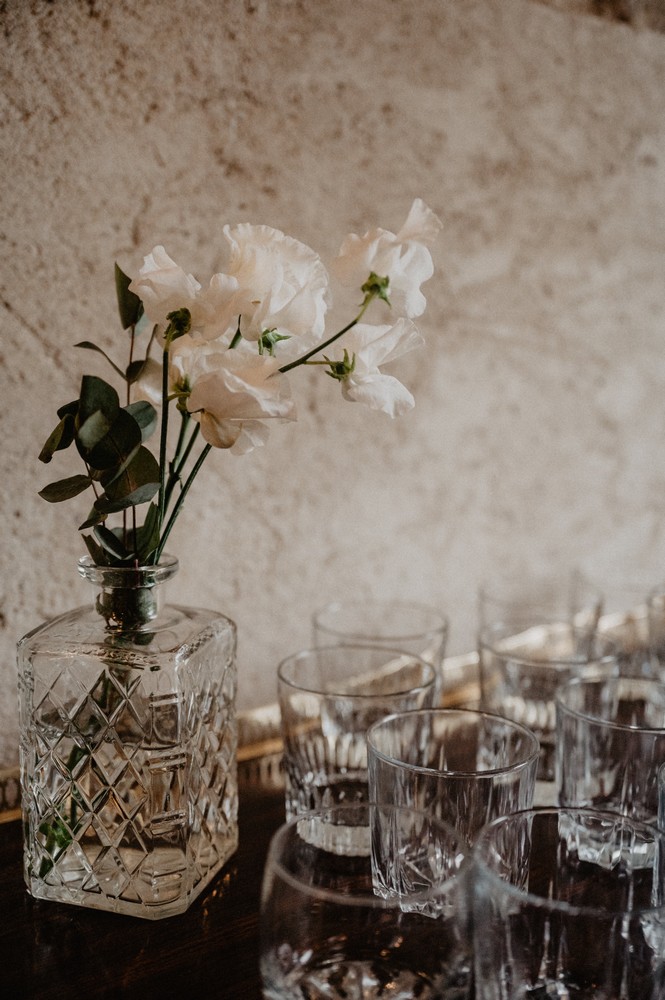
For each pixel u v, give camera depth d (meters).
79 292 0.61
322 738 0.60
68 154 0.59
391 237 0.48
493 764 0.55
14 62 0.57
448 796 0.51
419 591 0.79
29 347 0.60
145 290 0.46
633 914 0.42
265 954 0.43
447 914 0.42
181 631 0.54
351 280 0.49
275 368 0.47
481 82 0.75
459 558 0.81
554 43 0.79
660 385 0.92
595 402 0.88
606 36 0.81
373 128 0.71
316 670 0.65
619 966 0.43
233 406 0.45
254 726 0.71
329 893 0.43
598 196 0.84
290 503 0.71
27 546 0.61
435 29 0.72
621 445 0.90
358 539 0.75
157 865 0.52
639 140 0.85
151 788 0.51
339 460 0.73
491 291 0.79
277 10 0.65
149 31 0.61
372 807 0.51
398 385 0.50
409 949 0.43
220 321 0.46
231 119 0.65
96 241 0.61
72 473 0.62
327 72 0.68
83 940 0.51
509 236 0.79
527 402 0.83
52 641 0.52
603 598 0.86
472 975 0.46
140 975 0.49
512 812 0.49
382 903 0.42
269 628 0.72
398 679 0.66
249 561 0.70
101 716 0.52
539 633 0.86
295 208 0.68
